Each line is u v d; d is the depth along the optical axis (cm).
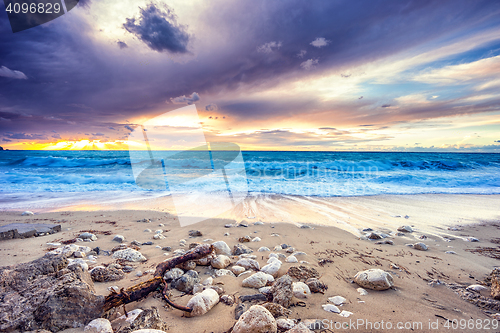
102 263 294
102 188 945
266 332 158
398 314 196
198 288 232
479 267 294
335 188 964
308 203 700
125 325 175
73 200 743
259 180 1155
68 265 212
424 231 460
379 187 986
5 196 807
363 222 521
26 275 189
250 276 247
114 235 424
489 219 551
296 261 304
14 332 150
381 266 296
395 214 589
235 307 204
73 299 174
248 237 399
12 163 1700
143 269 280
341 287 243
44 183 1058
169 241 392
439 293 231
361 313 197
